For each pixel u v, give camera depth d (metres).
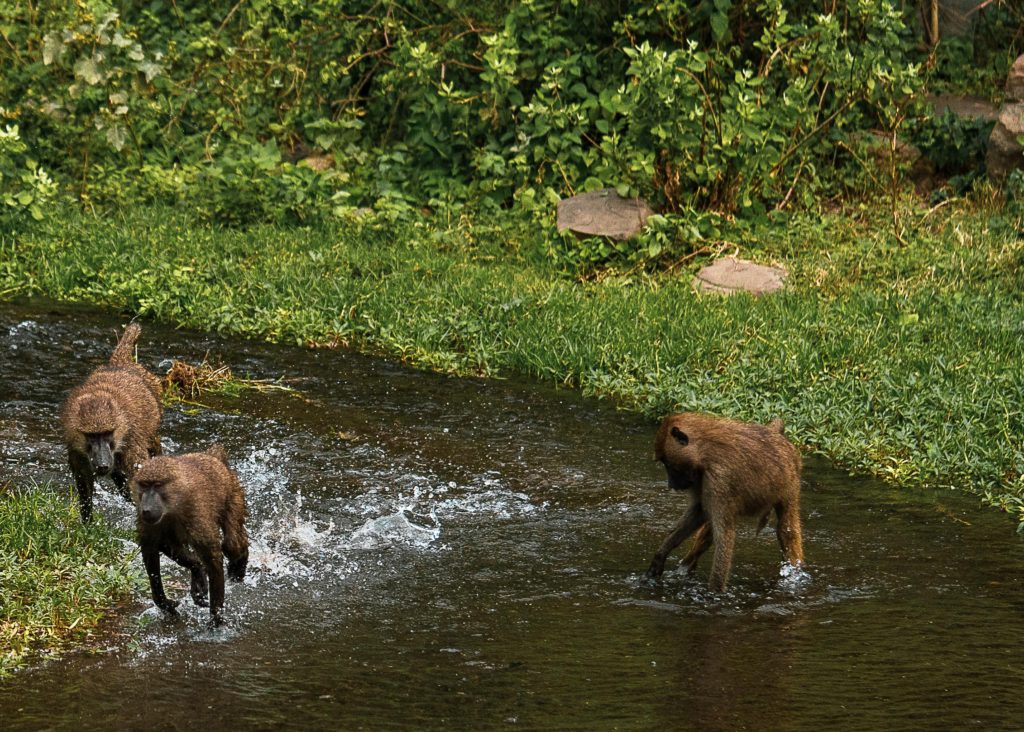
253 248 18.08
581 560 9.73
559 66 20.00
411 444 12.38
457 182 20.58
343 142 21.31
